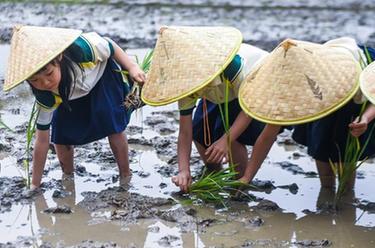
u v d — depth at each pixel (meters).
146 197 6.80
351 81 6.30
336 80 6.29
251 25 13.16
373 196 6.93
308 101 6.22
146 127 8.62
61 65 6.63
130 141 8.15
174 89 6.46
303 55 6.35
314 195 6.95
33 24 13.36
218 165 7.30
